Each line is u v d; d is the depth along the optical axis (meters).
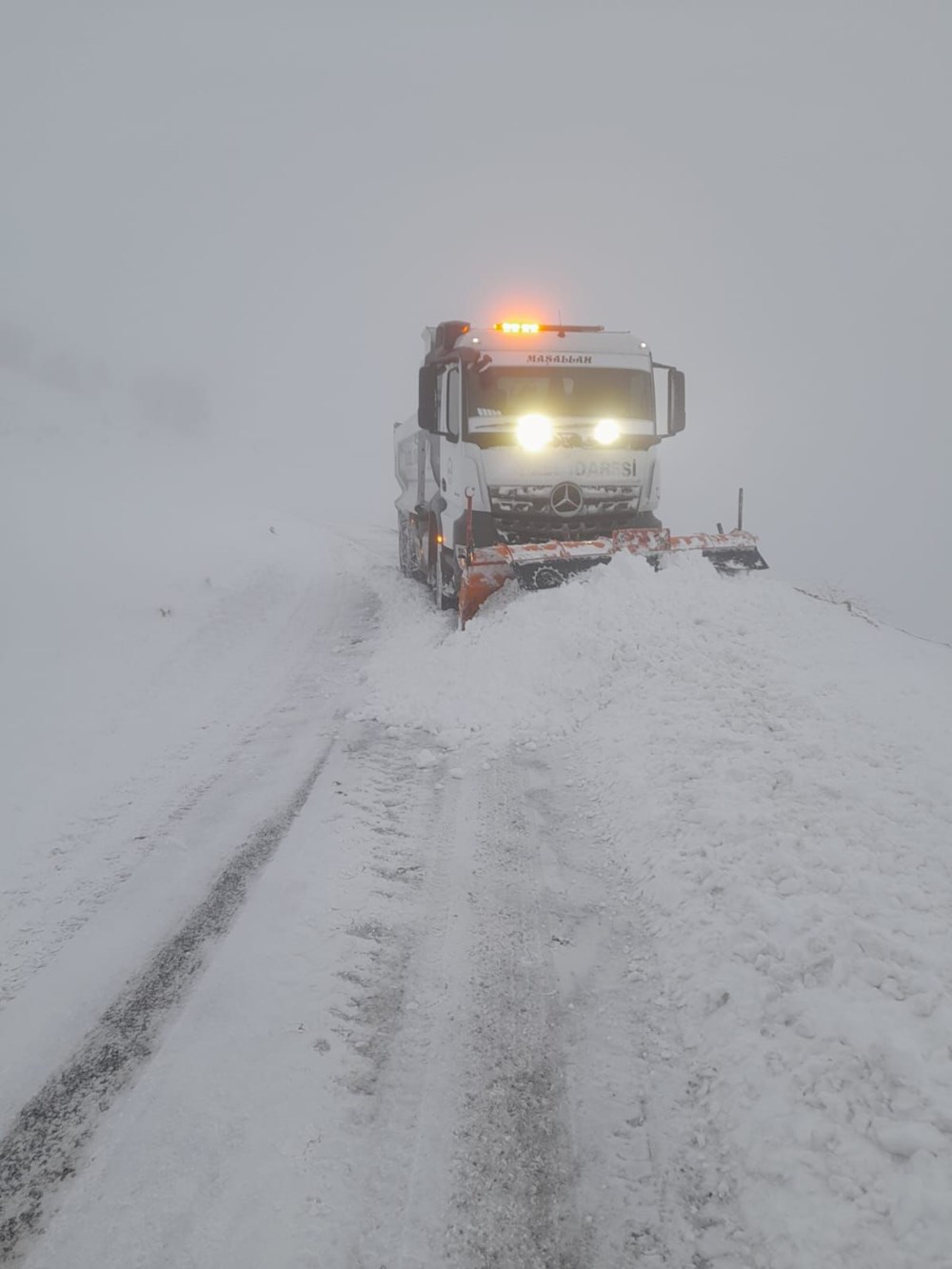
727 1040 2.92
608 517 9.41
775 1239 2.19
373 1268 2.16
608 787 5.08
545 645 7.23
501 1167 2.49
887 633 7.94
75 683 7.61
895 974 2.99
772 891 3.61
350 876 4.18
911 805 4.13
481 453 9.00
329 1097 2.75
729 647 6.90
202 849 4.53
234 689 7.68
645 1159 2.52
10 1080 2.87
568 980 3.38
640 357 9.52
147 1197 2.37
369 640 9.41
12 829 4.82
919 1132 2.34
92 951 3.62
